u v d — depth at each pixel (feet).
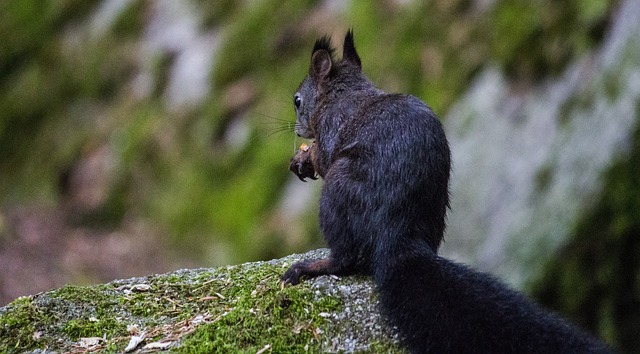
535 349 18.45
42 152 63.26
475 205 45.03
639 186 40.91
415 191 21.47
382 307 20.68
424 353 19.47
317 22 57.52
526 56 47.73
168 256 53.42
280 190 53.06
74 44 67.67
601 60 44.91
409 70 51.75
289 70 56.85
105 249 53.88
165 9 65.82
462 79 49.85
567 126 44.14
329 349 20.22
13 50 69.46
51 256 52.11
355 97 24.38
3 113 66.39
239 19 61.16
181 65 62.13
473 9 51.60
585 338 18.57
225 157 56.24
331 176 22.15
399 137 21.79
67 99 65.16
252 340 20.48
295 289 21.31
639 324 40.68
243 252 51.72
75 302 22.66
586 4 46.75
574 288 41.01
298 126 26.43
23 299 22.90
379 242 21.27
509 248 42.68
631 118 41.65
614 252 40.86
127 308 22.62
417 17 53.11
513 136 45.91
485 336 19.01
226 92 58.59
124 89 63.52
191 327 21.50
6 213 57.72
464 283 20.04
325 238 22.13
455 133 48.06
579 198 41.65
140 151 59.41
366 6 55.72
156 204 57.00
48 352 21.36
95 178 60.03
